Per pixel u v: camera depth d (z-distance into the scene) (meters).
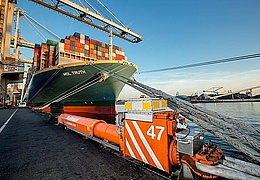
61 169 3.99
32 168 4.07
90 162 4.38
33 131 9.10
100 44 28.77
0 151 5.48
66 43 24.64
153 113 3.47
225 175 2.62
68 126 8.81
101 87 18.14
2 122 13.20
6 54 42.88
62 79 18.53
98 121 6.47
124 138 4.21
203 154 2.91
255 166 2.77
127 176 3.53
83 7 27.38
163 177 3.38
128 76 18.86
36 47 31.05
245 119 19.67
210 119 3.46
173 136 3.20
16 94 84.31
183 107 3.90
